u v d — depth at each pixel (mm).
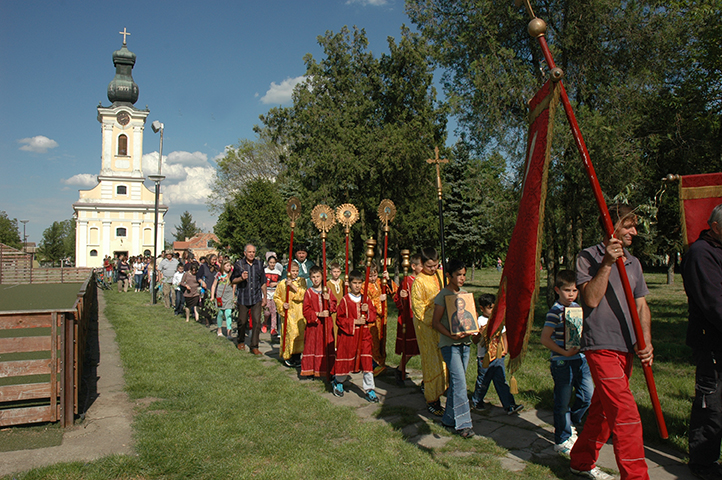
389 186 21000
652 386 3129
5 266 34688
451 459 4094
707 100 13664
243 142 41688
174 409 5281
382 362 7156
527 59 15641
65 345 4730
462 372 4684
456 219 29594
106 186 58281
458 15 16078
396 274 22422
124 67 59219
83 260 57188
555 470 3867
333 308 6840
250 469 3848
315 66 22203
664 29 13055
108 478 3631
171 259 16234
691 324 3793
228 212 30469
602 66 13938
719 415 3646
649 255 20469
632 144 12273
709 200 4285
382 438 4527
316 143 21062
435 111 20609
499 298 3840
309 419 5020
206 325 12062
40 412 4648
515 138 14070
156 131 18531
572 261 15141
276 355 8430
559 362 4227
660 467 3953
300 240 28156
